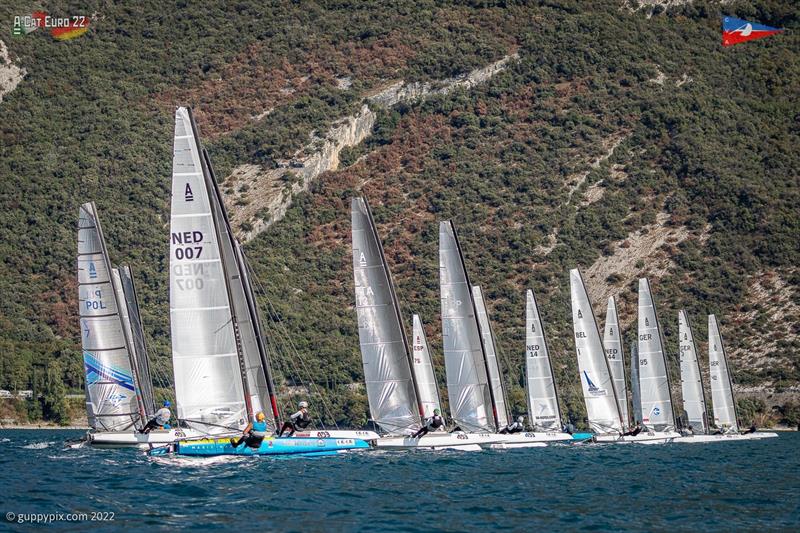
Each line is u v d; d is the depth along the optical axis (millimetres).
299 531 118750
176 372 156875
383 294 197625
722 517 134625
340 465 176875
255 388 187875
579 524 128125
